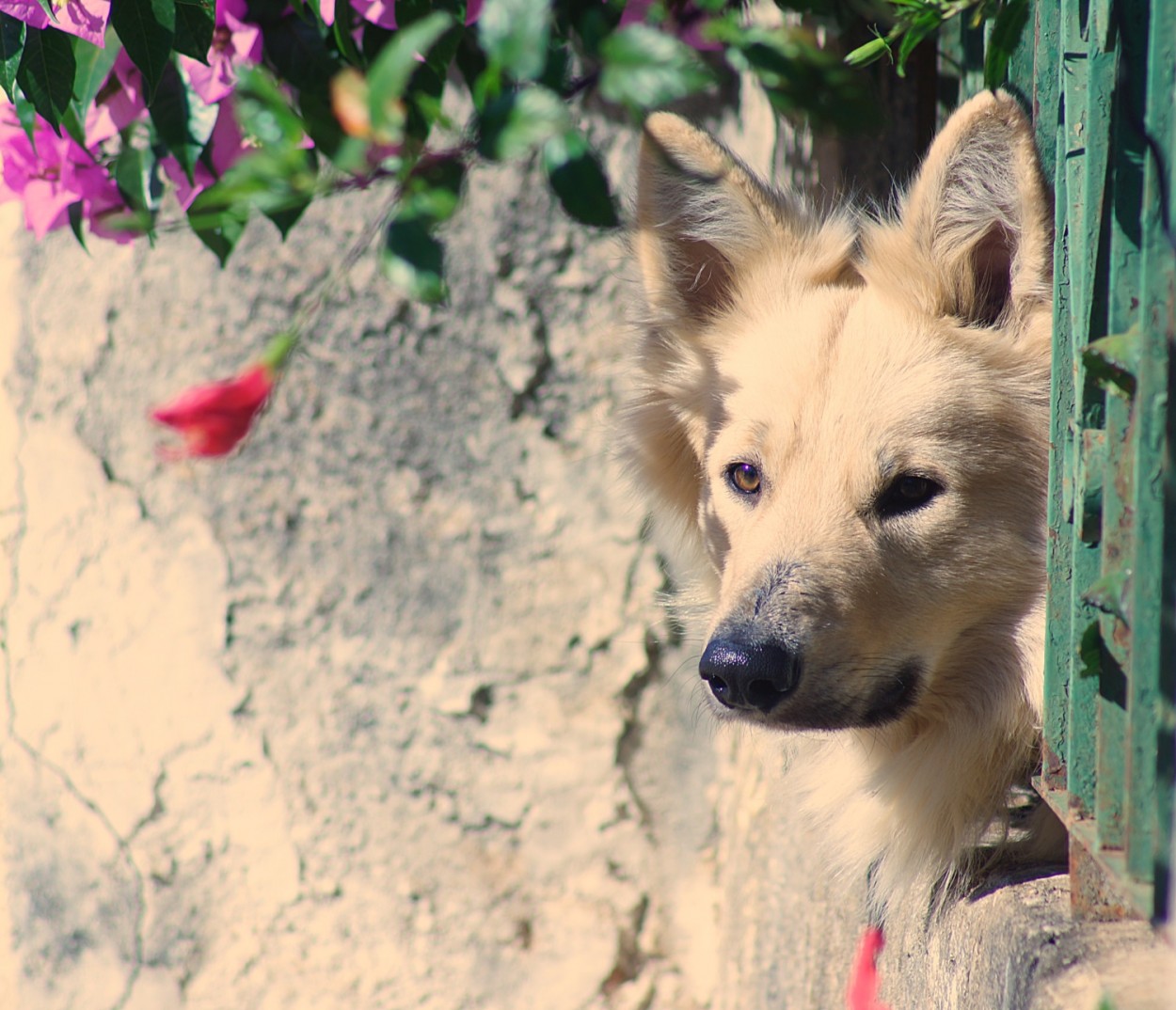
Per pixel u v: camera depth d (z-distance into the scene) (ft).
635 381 15.76
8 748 23.70
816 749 15.25
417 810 22.85
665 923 23.26
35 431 22.89
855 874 14.37
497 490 22.49
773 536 12.61
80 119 13.21
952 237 12.97
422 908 22.94
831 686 12.23
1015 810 13.16
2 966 24.12
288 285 22.00
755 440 13.41
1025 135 11.86
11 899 24.00
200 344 22.17
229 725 22.85
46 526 23.07
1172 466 7.63
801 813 15.57
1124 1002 8.28
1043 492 12.68
